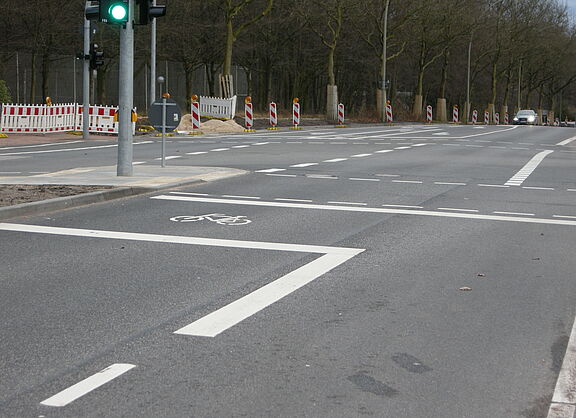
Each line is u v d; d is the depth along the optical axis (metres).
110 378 5.73
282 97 85.12
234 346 6.51
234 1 57.19
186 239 11.17
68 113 40.19
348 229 12.17
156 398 5.36
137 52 54.72
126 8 17.20
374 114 67.19
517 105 116.06
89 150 29.34
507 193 17.05
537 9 91.62
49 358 6.16
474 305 7.93
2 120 37.56
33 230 11.72
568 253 10.64
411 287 8.62
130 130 18.11
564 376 5.88
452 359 6.27
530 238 11.70
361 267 9.54
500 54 93.50
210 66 72.94
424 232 12.02
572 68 108.12
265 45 66.44
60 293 8.15
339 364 6.11
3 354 6.25
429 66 91.88
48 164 23.20
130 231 11.75
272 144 32.69
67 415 5.05
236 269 9.33
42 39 48.06
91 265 9.45
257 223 12.61
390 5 66.94
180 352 6.34
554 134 49.75
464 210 14.37
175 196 15.62
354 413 5.16
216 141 34.72
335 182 18.44
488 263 9.91
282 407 5.24
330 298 8.10
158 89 63.72
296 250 10.50
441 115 82.50
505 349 6.54
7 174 19.86
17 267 9.30
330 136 40.41
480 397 5.49
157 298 7.99
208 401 5.32
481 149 32.03
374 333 6.93
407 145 33.53
